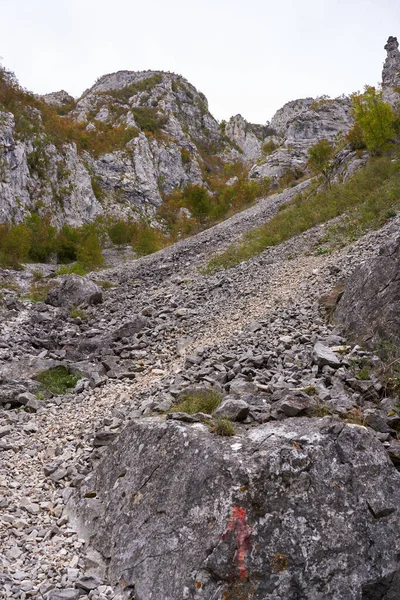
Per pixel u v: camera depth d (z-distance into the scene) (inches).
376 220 701.3
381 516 163.6
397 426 226.1
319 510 159.5
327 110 3348.9
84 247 1765.5
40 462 264.8
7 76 2817.4
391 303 311.9
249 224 1467.8
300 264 649.6
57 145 2844.5
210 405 247.3
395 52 3078.2
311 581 148.9
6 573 168.9
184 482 173.0
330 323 372.5
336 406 232.2
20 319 632.4
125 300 789.9
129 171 4079.7
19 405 362.0
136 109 5816.9
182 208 3841.0
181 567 154.1
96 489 212.8
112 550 179.3
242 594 144.5
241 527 152.4
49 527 202.5
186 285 791.1
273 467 163.9
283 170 2940.5
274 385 270.4
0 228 1733.5
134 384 382.9
